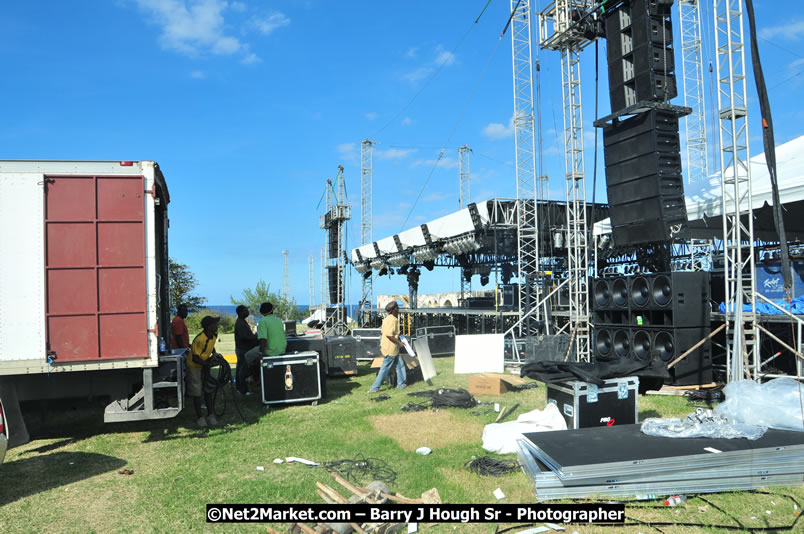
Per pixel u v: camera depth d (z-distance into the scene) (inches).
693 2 1008.9
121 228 267.7
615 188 433.4
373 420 299.7
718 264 650.8
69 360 257.4
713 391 343.9
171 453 245.4
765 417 209.2
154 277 270.2
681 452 184.1
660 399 338.6
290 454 239.3
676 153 404.5
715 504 171.5
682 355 356.2
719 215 438.6
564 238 785.6
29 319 254.1
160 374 274.8
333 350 470.0
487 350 457.7
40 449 256.4
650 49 398.0
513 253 802.8
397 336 398.3
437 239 944.3
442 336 643.5
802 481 186.4
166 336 345.1
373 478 203.8
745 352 328.5
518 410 315.9
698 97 1023.0
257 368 421.1
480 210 802.8
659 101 400.2
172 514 175.3
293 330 554.6
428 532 160.4
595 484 177.0
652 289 381.4
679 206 399.9
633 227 419.5
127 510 179.3
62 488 200.8
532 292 656.4
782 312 356.5
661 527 157.9
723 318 376.2
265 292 1585.9
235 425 299.6
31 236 256.5
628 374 247.4
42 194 258.7
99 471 220.5
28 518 173.8
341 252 1435.8
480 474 205.3
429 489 190.7
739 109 345.1
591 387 234.7
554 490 176.4
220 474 214.8
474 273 1195.3
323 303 1608.0
